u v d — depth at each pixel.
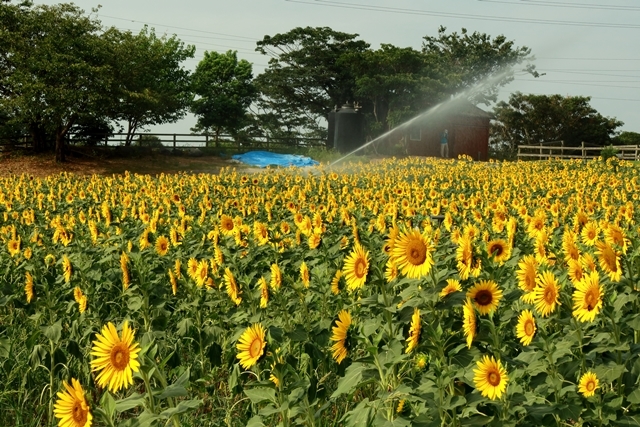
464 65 56.62
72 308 6.35
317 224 8.55
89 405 3.23
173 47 47.22
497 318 4.62
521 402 3.71
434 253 6.57
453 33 58.66
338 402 5.21
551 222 11.01
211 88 56.09
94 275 6.89
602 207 13.37
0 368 6.09
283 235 8.95
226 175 23.41
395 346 3.90
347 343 4.17
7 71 34.22
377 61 47.97
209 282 6.30
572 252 5.08
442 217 11.53
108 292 6.81
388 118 46.97
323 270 6.60
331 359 5.43
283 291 6.27
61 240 9.12
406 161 31.72
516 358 4.27
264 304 5.28
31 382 5.80
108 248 7.81
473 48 57.59
